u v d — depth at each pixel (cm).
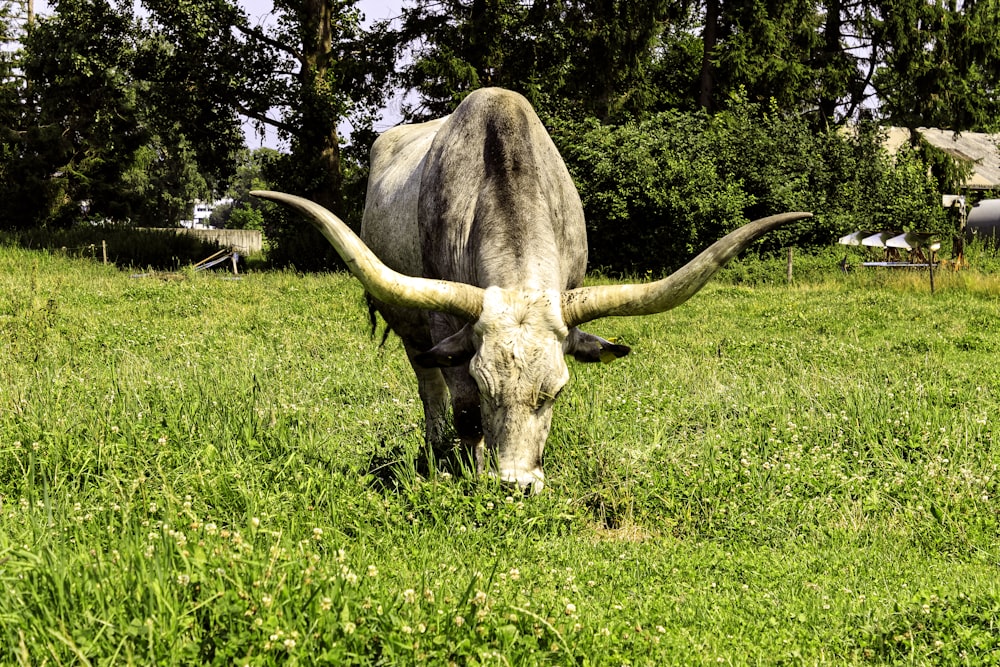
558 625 355
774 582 458
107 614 321
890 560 490
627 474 582
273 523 480
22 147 4044
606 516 566
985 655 356
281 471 543
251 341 1195
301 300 1709
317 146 3011
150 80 3103
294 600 334
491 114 608
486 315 487
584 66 3300
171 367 927
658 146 2719
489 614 343
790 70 3269
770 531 533
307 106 2902
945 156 3781
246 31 2986
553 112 2952
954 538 520
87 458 543
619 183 2634
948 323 1494
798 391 841
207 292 1794
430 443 605
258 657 301
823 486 582
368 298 759
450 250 590
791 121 3017
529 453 482
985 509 558
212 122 3086
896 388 845
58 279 1845
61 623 303
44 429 596
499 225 541
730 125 2919
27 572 344
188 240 3164
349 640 321
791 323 1512
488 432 498
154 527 439
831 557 494
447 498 514
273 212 3116
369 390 853
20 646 295
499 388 478
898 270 2438
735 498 561
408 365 970
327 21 3073
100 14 3002
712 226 2638
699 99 3475
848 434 692
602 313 500
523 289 498
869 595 438
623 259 2722
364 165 3216
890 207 2956
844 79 3500
